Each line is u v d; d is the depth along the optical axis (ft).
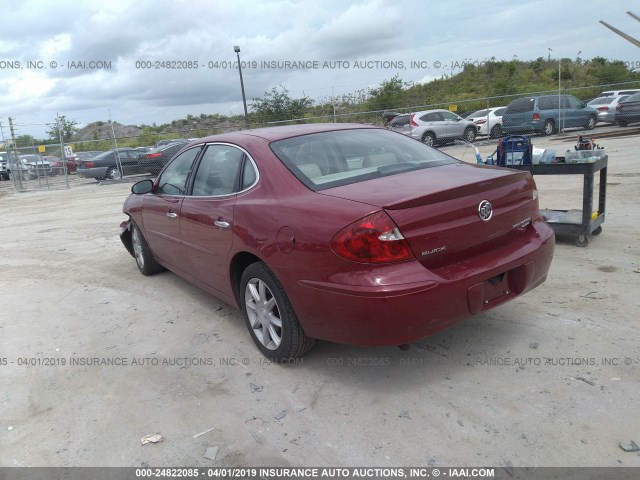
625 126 71.92
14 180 64.85
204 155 14.43
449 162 12.76
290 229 10.21
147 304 16.43
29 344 14.10
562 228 18.19
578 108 70.54
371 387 10.45
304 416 9.70
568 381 10.01
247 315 12.31
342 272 9.40
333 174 11.39
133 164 71.31
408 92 106.93
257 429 9.45
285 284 10.49
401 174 11.34
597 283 14.64
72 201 49.24
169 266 17.10
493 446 8.44
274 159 11.82
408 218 9.29
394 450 8.56
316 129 13.41
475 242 10.16
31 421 10.39
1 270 22.63
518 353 11.21
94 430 9.90
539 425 8.84
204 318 14.85
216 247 12.84
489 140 71.36
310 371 11.27
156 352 12.94
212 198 13.17
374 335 9.32
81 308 16.62
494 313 13.26
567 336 11.74
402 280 9.07
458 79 121.08
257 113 93.15
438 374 10.69
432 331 9.50
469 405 9.55
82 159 71.31
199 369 11.85
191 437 9.41
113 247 25.54
